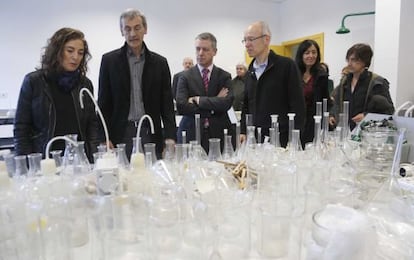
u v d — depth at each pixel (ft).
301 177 3.54
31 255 2.49
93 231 2.89
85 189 3.14
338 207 2.36
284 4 20.75
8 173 3.53
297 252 2.66
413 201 2.98
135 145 4.42
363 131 5.30
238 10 20.17
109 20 17.35
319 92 8.63
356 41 15.74
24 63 16.25
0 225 2.50
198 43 8.56
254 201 3.12
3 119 13.03
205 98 8.36
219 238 2.62
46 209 2.61
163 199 2.82
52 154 4.36
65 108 6.11
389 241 2.34
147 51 7.22
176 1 18.63
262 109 7.47
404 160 4.69
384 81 8.31
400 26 10.55
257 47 7.22
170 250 2.61
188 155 4.55
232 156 5.26
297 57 8.98
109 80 7.27
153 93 7.41
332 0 16.98
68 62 5.91
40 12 16.17
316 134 5.23
